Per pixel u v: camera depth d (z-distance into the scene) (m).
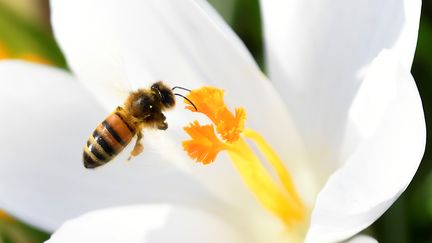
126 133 0.17
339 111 0.18
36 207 0.18
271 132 0.18
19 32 0.21
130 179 0.18
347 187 0.16
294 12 0.17
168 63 0.18
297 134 0.18
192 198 0.18
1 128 0.18
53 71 0.18
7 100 0.18
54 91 0.18
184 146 0.17
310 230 0.16
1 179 0.18
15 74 0.18
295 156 0.18
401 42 0.16
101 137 0.17
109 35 0.18
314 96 0.18
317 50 0.18
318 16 0.17
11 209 0.18
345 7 0.17
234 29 0.21
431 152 0.20
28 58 0.21
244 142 0.17
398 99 0.15
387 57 0.16
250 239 0.18
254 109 0.18
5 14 0.21
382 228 0.19
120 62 0.18
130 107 0.17
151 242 0.17
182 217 0.18
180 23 0.17
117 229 0.17
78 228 0.17
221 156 0.18
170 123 0.18
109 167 0.18
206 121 0.18
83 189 0.18
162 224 0.17
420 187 0.19
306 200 0.18
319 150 0.18
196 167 0.18
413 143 0.15
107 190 0.18
